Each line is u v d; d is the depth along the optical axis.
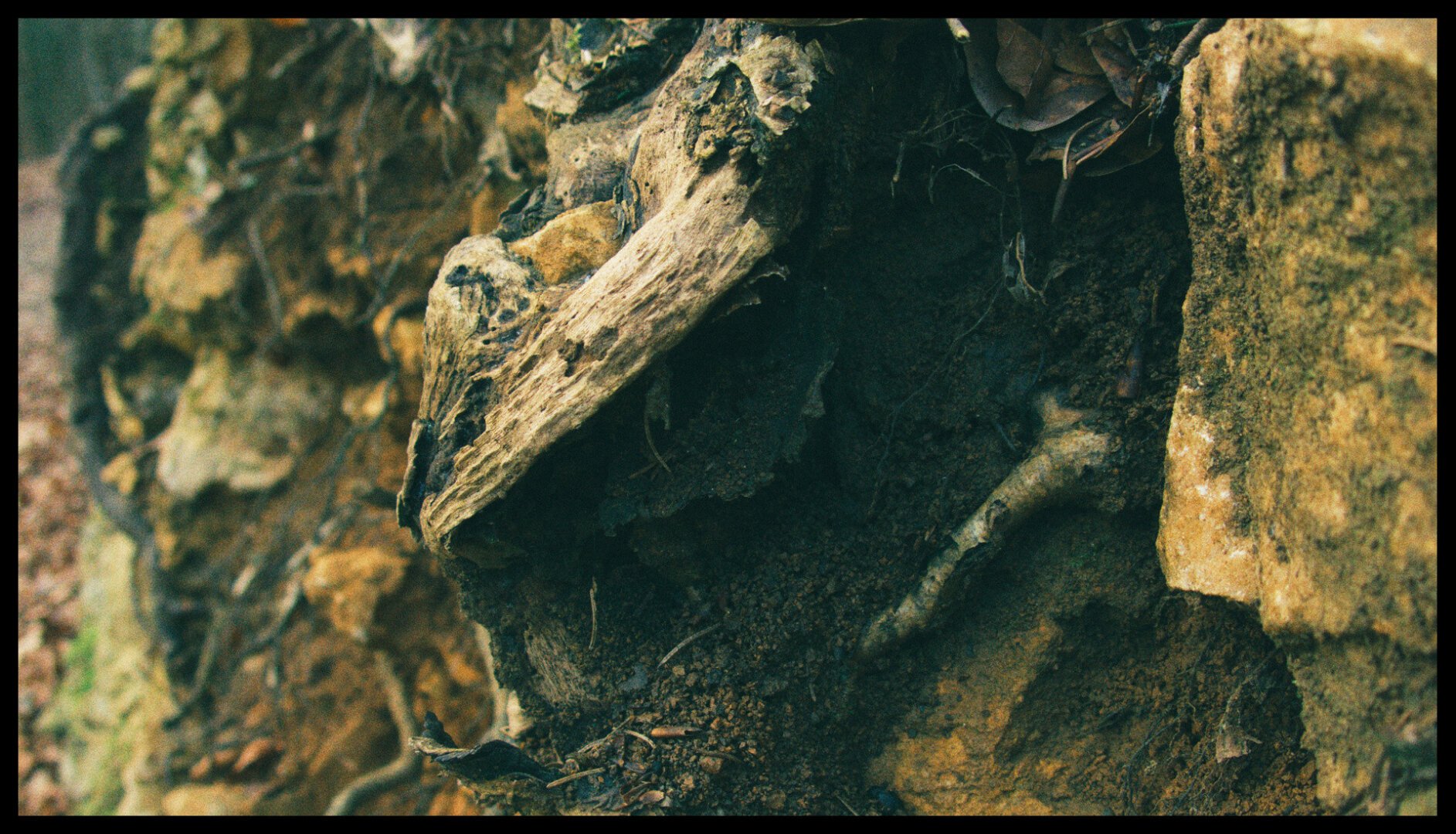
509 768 0.98
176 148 1.55
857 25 0.95
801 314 0.97
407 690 1.26
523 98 1.11
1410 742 0.85
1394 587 0.85
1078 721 0.99
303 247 1.37
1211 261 0.91
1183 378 0.92
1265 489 0.90
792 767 1.00
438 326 0.98
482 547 0.97
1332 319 0.86
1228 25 0.88
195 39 1.50
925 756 1.00
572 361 0.94
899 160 0.97
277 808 1.30
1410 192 0.83
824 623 0.99
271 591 1.39
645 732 0.99
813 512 1.00
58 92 4.51
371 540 1.29
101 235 1.72
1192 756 0.97
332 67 1.36
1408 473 0.84
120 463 1.66
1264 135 0.87
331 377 1.42
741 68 0.93
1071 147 0.95
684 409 0.96
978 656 0.99
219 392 1.49
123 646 1.64
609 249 0.97
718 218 0.93
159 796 1.40
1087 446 0.95
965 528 0.97
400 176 1.29
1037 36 0.96
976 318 0.99
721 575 1.00
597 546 1.00
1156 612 0.97
